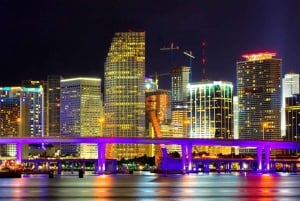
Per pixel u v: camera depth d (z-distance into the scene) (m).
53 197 156.50
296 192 180.38
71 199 149.50
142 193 173.62
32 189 195.50
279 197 158.00
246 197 157.88
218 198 153.88
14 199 149.75
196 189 196.88
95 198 152.88
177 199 150.00
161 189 196.62
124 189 195.50
